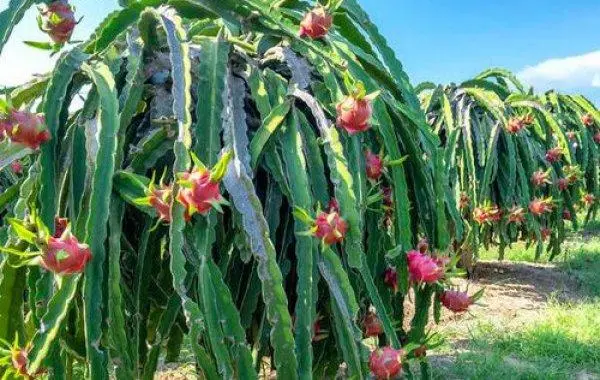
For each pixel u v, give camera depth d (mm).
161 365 2520
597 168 4629
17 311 1092
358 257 1095
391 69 1541
